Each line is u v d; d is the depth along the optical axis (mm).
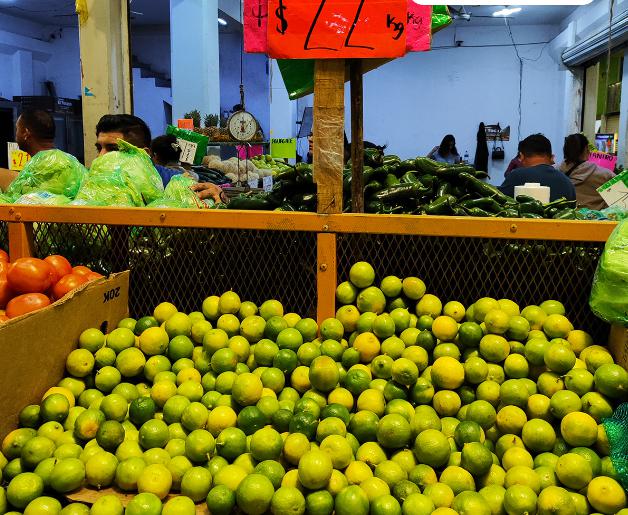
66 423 1553
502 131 13305
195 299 1966
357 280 1781
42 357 1599
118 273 1928
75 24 13391
